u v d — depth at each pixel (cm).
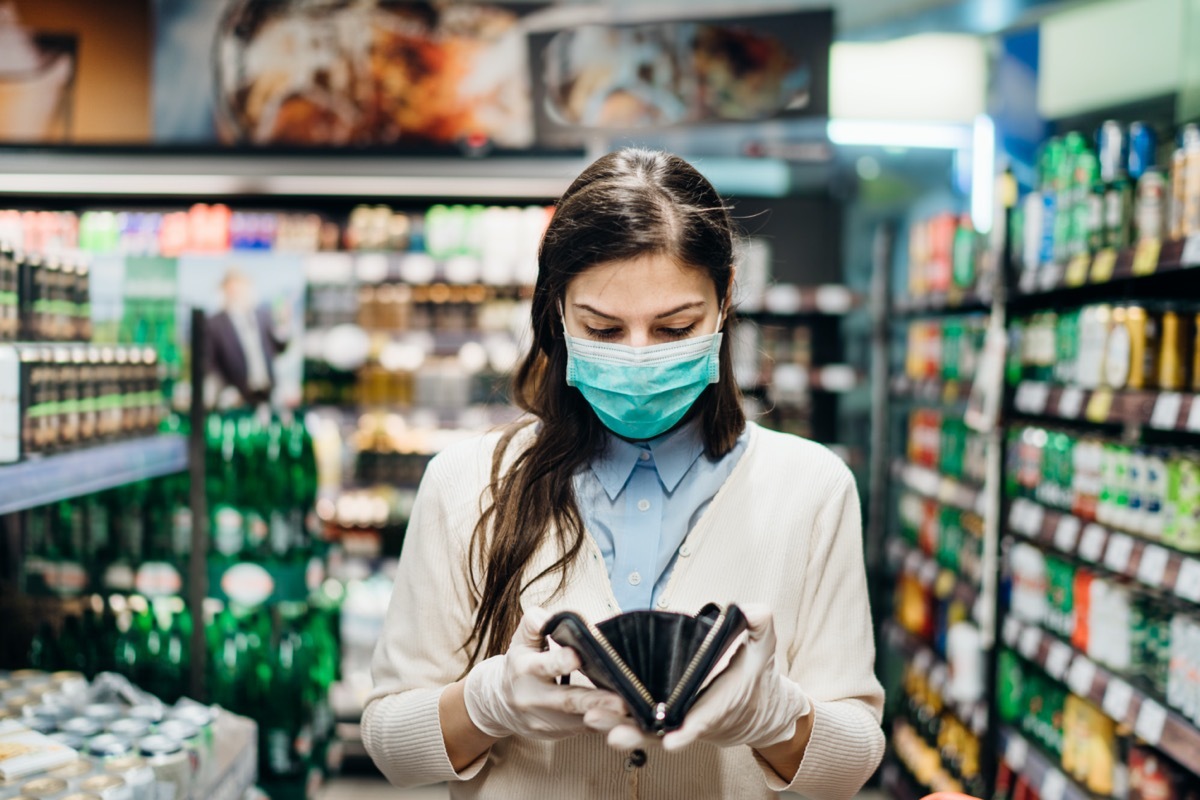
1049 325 283
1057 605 270
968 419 326
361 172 392
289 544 290
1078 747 254
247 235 457
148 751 156
